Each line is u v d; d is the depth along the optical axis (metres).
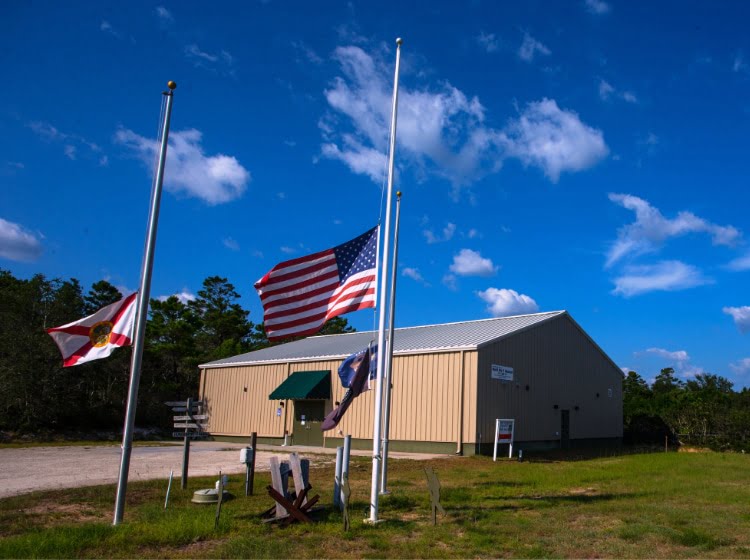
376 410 9.70
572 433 28.45
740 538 8.48
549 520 9.59
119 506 9.10
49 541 7.62
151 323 47.19
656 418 34.41
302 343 35.94
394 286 13.22
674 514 10.06
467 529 8.91
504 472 16.39
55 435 30.27
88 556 7.34
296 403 28.91
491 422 23.03
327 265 11.20
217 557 7.36
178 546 7.96
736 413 32.31
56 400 30.52
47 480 13.94
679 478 15.50
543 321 27.00
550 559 7.34
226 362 33.59
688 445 32.53
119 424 34.12
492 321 29.56
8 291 33.12
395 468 17.20
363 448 25.34
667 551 7.75
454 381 23.05
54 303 32.56
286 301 11.15
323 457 20.70
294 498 9.69
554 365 27.70
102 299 43.50
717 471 17.36
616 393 32.91
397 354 24.91
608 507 10.72
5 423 29.14
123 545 7.82
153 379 39.66
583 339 30.33
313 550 7.72
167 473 15.49
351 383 10.65
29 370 29.58
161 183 10.02
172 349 43.38
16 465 17.38
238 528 8.86
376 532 8.72
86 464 17.70
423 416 23.61
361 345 29.00
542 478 14.94
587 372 30.39
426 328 31.42
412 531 8.88
